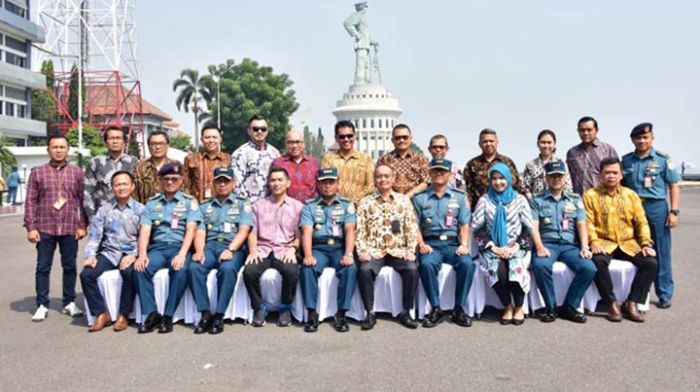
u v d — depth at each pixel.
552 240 6.38
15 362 4.82
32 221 6.34
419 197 6.52
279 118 61.41
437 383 4.24
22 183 28.72
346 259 5.95
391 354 4.94
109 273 5.99
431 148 7.57
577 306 5.99
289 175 6.90
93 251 6.07
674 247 11.40
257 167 7.09
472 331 5.65
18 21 34.44
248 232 6.27
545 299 6.00
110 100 52.19
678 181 6.52
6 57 34.78
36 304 6.93
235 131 59.69
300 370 4.55
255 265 5.98
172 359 4.86
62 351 5.12
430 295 5.99
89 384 4.30
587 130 6.98
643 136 6.66
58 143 6.43
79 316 6.44
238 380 4.34
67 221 6.44
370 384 4.23
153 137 6.69
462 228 6.37
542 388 4.12
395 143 7.06
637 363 4.61
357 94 98.38
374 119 96.62
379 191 6.24
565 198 6.43
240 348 5.16
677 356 4.77
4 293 7.70
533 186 7.21
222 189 6.32
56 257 11.25
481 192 6.98
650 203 6.56
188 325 6.03
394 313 6.11
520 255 5.98
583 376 4.34
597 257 6.04
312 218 6.28
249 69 60.59
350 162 6.99
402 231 6.17
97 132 42.41
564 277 6.13
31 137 38.91
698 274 8.45
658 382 4.20
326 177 6.21
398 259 6.07
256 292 5.96
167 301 5.82
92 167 6.66
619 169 6.38
